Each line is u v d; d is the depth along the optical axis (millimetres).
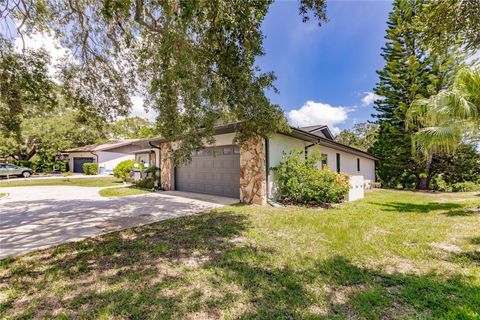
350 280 2672
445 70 13148
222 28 3846
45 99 5578
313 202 7797
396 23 14047
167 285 2582
